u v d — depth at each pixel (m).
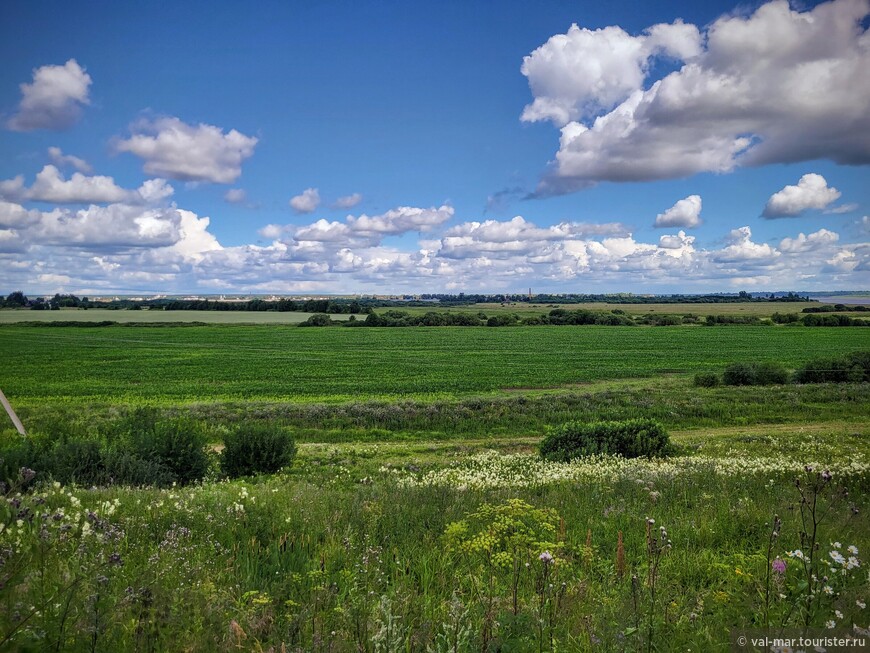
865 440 24.62
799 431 28.38
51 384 61.16
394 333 138.62
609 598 5.30
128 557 5.77
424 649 4.25
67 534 5.80
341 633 4.22
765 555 6.44
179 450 17.83
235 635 4.10
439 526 8.32
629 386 52.47
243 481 17.11
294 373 68.62
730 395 38.97
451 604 4.65
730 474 13.97
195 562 5.91
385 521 8.48
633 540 7.77
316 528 7.80
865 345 103.06
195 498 9.63
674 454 22.19
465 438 29.20
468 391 52.03
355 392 52.28
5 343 113.81
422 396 48.97
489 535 6.38
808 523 7.77
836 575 5.04
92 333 139.38
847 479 12.60
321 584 5.43
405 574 5.98
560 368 70.50
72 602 4.11
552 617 4.43
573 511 9.54
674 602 5.08
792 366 71.75
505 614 4.38
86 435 21.41
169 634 3.95
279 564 6.15
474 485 13.18
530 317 185.50
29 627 3.67
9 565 4.42
